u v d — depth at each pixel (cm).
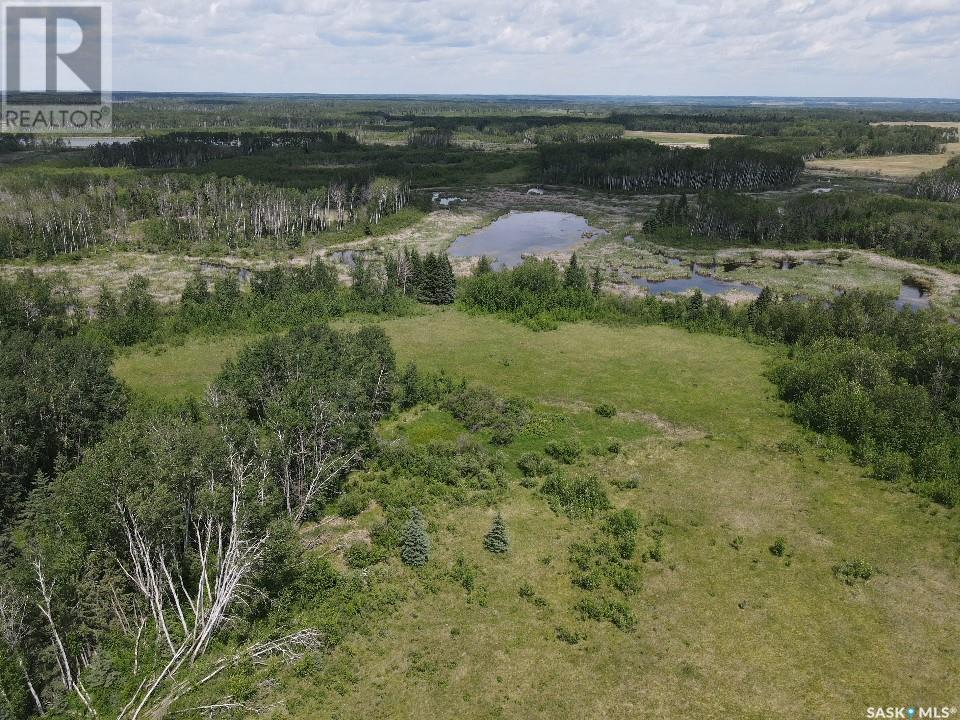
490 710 3184
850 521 4728
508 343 8544
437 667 3431
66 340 6344
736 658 3512
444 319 9538
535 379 7381
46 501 3969
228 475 4197
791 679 3381
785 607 3881
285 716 3127
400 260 11669
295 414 4859
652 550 4344
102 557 3631
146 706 3130
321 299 9662
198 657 3425
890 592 4012
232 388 5919
